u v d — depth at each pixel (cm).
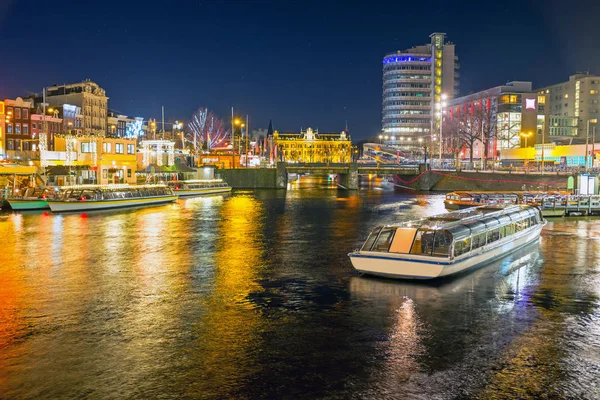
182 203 7731
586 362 1578
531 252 3359
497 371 1514
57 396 1369
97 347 1698
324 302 2220
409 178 12775
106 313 2070
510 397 1364
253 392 1391
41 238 4047
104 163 7781
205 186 10075
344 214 6112
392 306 2156
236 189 12050
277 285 2522
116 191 6800
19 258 3219
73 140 7794
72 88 13412
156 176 9681
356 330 1861
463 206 6331
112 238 4056
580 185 6156
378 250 2661
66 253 3394
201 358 1606
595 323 1945
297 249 3553
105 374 1497
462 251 2698
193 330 1864
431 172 11631
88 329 1877
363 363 1570
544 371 1516
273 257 3253
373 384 1433
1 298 2294
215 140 18250
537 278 2650
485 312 2077
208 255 3325
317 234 4306
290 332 1841
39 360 1595
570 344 1725
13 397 1362
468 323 1939
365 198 9081
